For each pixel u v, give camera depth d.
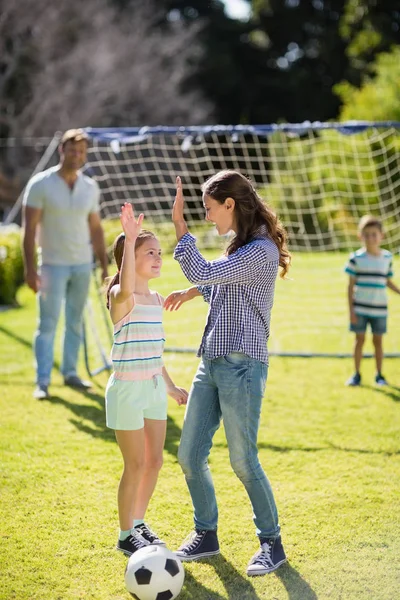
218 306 4.16
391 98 24.17
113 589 3.94
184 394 4.52
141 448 4.19
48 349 7.80
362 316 8.23
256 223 4.20
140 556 3.78
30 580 4.01
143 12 35.75
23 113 30.94
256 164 22.70
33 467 5.71
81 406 7.41
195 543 4.30
